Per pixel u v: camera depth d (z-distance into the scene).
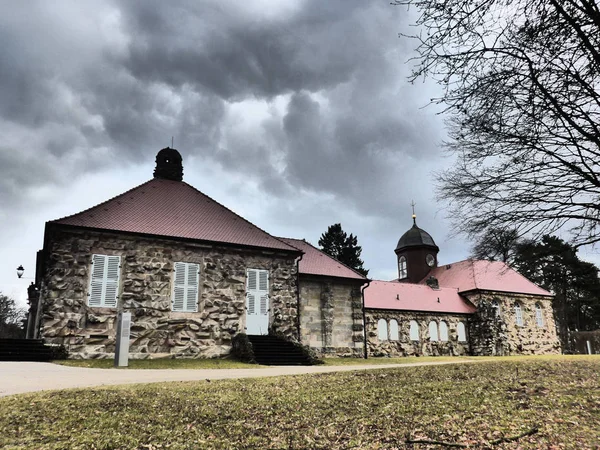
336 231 65.75
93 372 14.70
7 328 59.00
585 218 6.48
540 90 6.04
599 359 17.28
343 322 28.31
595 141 5.95
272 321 23.70
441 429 6.64
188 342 21.09
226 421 7.50
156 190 25.34
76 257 19.77
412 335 34.88
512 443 5.90
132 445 6.25
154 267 21.19
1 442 6.25
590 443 5.84
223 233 23.83
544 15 5.80
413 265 47.81
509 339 38.22
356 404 8.53
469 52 6.09
